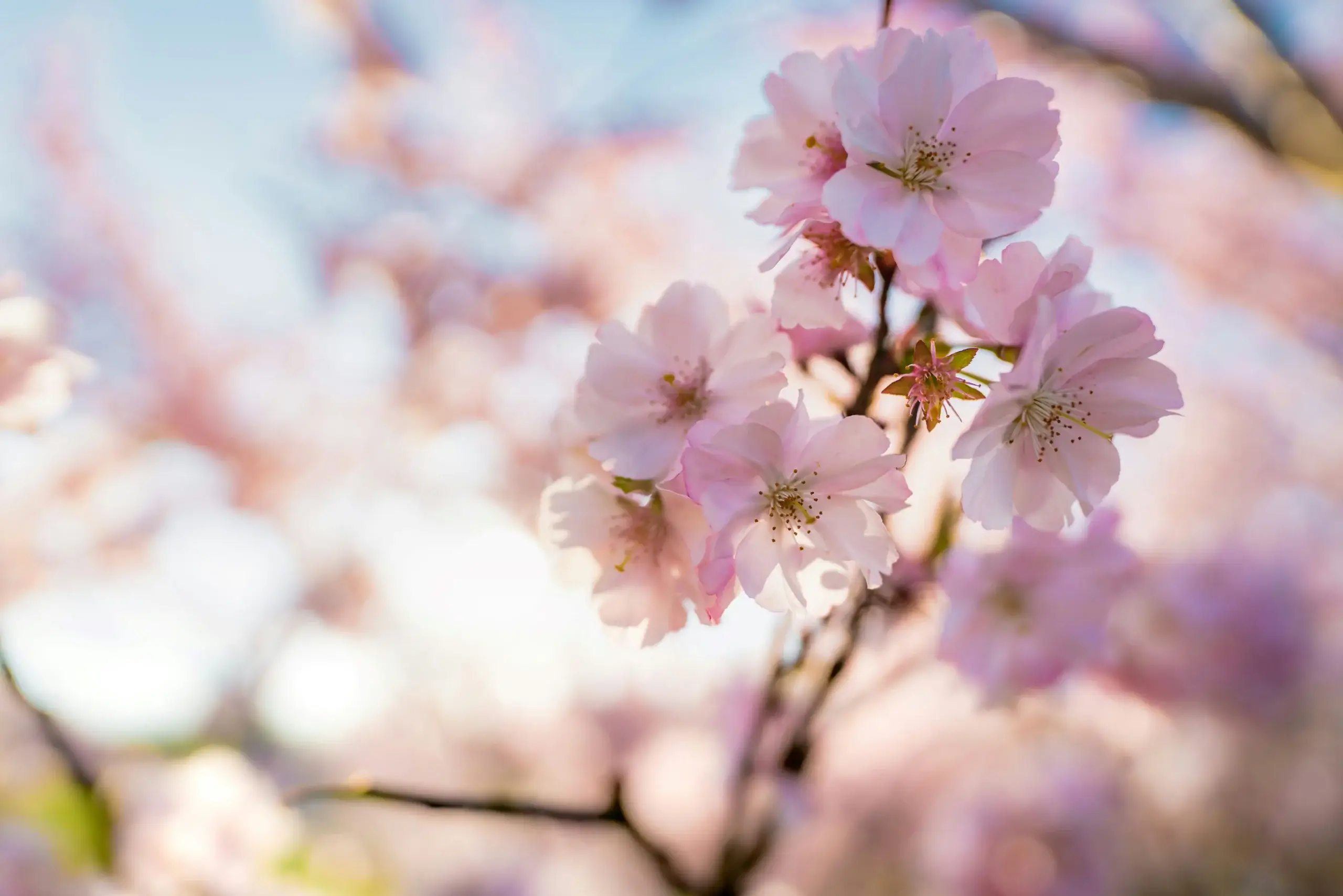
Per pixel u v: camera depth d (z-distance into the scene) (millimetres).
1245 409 1623
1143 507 1565
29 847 569
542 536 335
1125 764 1063
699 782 1013
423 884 1349
